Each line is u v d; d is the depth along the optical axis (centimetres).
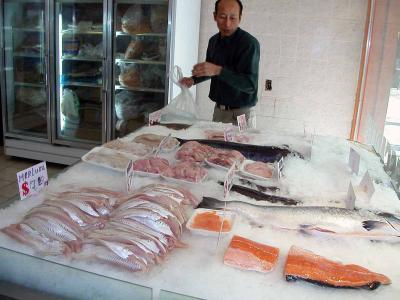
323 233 135
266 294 104
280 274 113
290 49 388
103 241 114
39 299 103
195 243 126
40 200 147
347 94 389
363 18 368
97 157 192
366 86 360
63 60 389
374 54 341
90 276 100
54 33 372
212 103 420
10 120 410
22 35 393
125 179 169
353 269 113
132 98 389
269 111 407
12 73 403
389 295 106
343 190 174
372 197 167
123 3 353
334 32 377
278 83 399
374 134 268
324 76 388
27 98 410
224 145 226
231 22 299
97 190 148
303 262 114
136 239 114
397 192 176
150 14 354
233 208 145
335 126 399
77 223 125
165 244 118
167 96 356
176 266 113
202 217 137
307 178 187
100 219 130
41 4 375
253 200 160
